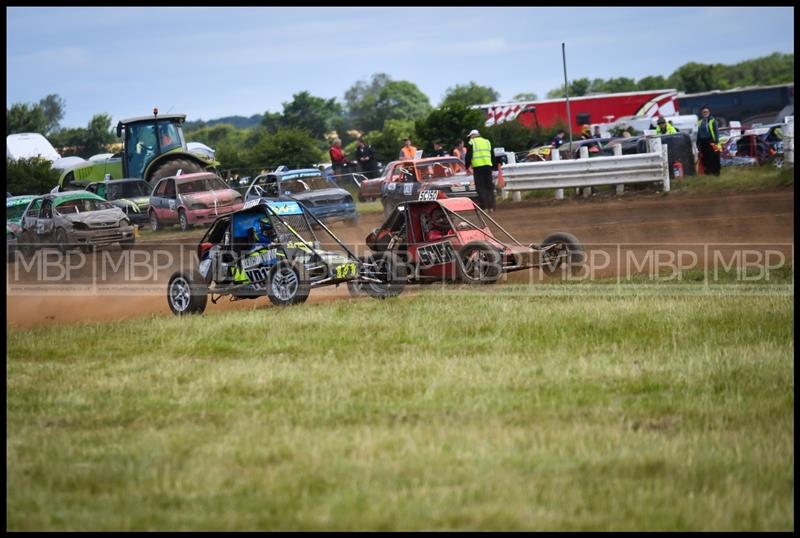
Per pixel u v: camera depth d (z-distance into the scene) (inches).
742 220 1875.0
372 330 1065.5
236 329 1107.3
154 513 546.0
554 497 550.0
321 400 781.9
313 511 538.0
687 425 686.5
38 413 786.2
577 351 928.9
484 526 513.3
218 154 4896.7
